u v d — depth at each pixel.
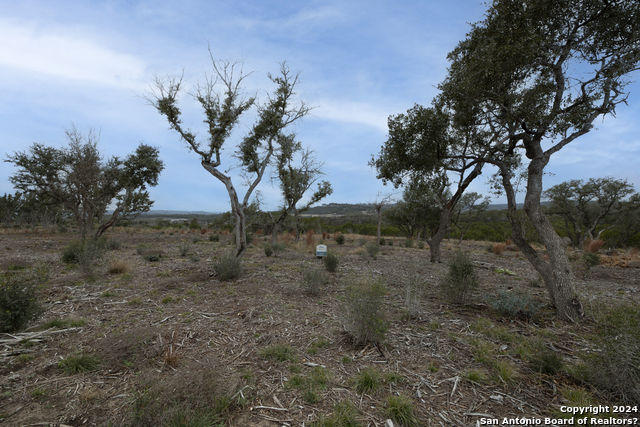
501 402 2.92
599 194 24.66
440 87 8.23
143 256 13.02
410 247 23.36
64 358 3.58
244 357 3.75
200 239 23.47
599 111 5.69
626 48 5.55
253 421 2.54
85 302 6.00
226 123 9.73
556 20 5.91
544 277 6.00
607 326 3.49
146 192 21.45
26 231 27.94
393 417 2.62
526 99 5.97
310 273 7.33
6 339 3.92
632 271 11.66
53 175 18.44
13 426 2.39
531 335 4.70
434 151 9.83
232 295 6.77
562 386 3.21
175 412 2.38
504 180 7.00
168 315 5.29
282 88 10.62
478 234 35.34
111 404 2.71
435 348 4.13
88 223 19.05
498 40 6.09
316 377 3.26
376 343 4.23
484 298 6.21
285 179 17.47
